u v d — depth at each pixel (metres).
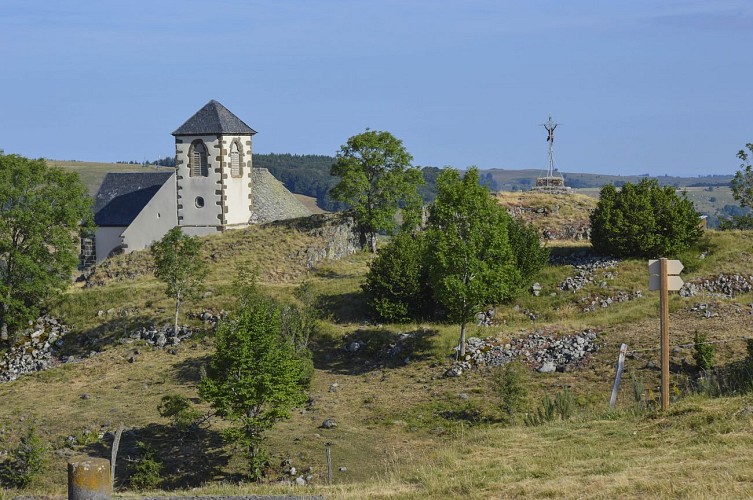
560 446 26.56
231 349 39.97
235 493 25.11
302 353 49.81
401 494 22.97
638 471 22.59
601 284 56.56
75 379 53.34
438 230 51.62
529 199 72.88
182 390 49.06
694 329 47.44
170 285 57.81
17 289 62.28
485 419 40.97
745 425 25.17
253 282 58.59
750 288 55.12
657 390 40.03
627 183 62.56
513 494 21.89
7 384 54.12
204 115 75.12
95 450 40.69
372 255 73.62
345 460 37.06
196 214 74.88
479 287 49.28
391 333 53.59
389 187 73.75
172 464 38.66
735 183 81.50
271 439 39.72
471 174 52.62
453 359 49.25
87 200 66.94
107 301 62.59
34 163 65.19
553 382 43.97
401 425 41.47
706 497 19.64
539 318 54.50
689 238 60.09
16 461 38.66
